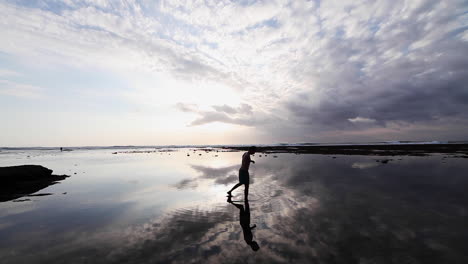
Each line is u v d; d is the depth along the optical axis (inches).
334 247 143.9
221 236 166.4
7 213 228.5
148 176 479.2
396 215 201.8
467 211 209.3
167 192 323.0
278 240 156.6
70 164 767.7
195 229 181.8
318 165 612.1
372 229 171.2
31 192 327.9
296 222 191.2
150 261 130.8
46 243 157.3
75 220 206.2
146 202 268.7
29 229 184.2
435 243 145.6
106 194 313.0
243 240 158.4
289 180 394.3
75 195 308.0
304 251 139.7
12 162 859.4
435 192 287.3
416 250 136.9
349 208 225.8
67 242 158.9
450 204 232.8
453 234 158.9
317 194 287.9
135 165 718.5
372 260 126.8
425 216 197.5
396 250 137.6
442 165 550.6
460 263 121.2
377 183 349.7
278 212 221.1
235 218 207.0
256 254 137.3
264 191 315.6
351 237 157.8
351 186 331.6
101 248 148.9
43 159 1024.2
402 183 346.6
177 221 201.5
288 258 131.3
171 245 152.5
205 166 671.1
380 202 245.1
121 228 185.6
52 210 238.4
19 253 142.1
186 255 137.8
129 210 237.1
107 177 467.8
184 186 366.6
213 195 301.9
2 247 150.9
